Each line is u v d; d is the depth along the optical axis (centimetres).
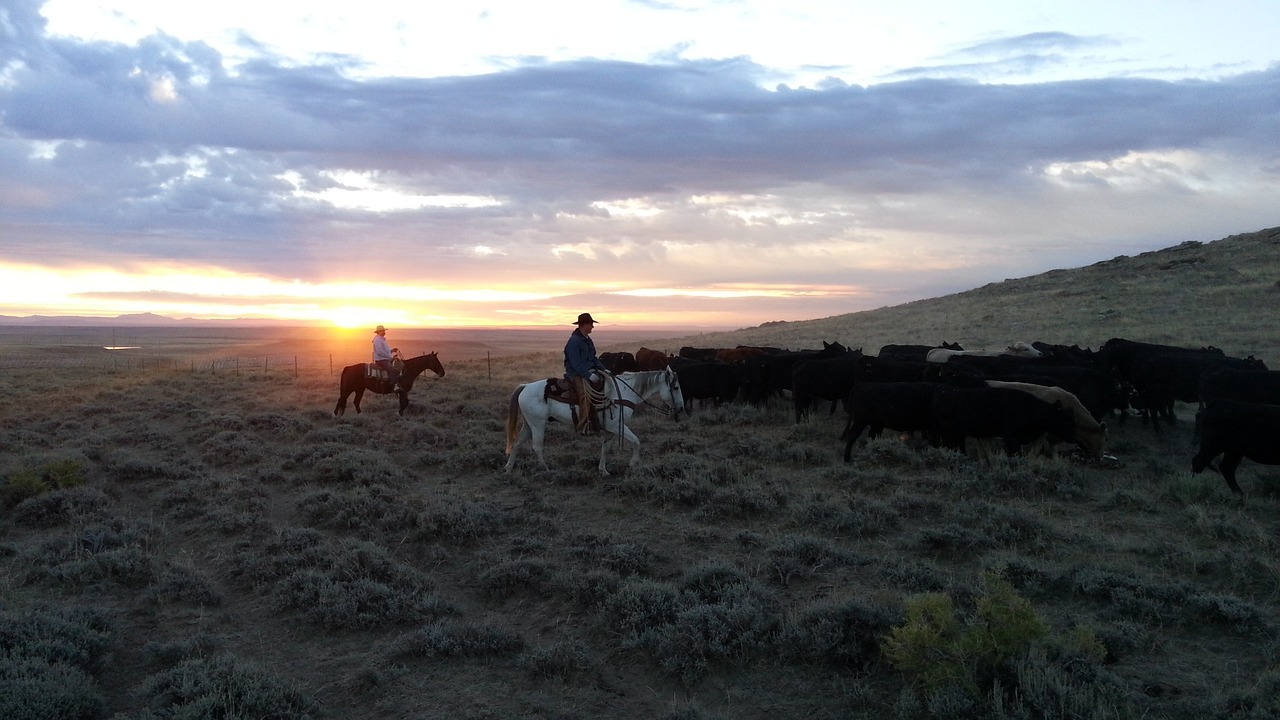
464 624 707
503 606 791
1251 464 1198
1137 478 1144
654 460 1289
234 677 598
